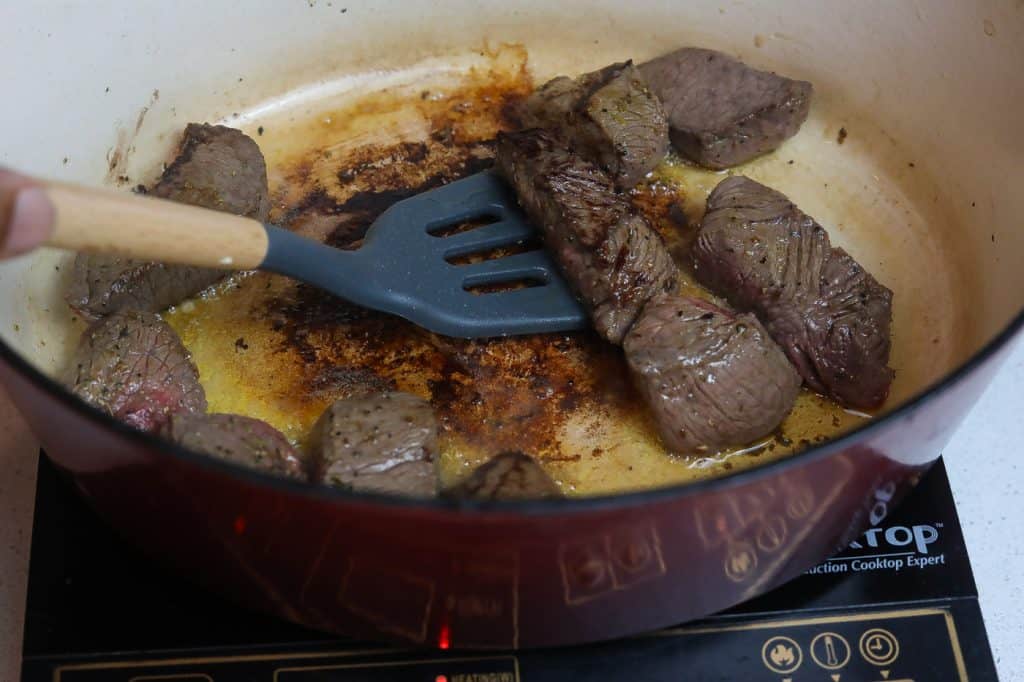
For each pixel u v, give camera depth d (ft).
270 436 1.38
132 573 1.37
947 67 1.67
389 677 1.32
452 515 1.06
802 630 1.35
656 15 1.87
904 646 1.34
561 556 1.13
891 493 1.33
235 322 1.60
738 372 1.46
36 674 1.30
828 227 1.74
